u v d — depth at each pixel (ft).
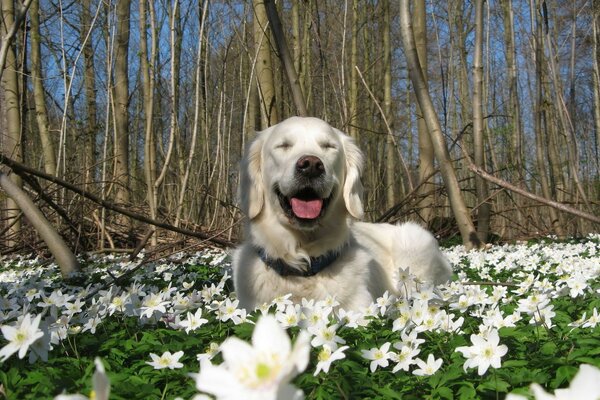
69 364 2.11
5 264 7.34
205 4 7.05
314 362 2.02
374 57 15.96
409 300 2.97
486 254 5.79
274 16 6.02
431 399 1.82
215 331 2.53
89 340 2.34
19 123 8.41
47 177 5.42
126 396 1.82
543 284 3.08
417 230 4.53
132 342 2.33
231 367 0.80
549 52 9.10
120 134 10.16
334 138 3.61
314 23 9.57
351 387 1.81
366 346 2.21
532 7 10.13
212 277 4.87
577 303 2.94
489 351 1.78
